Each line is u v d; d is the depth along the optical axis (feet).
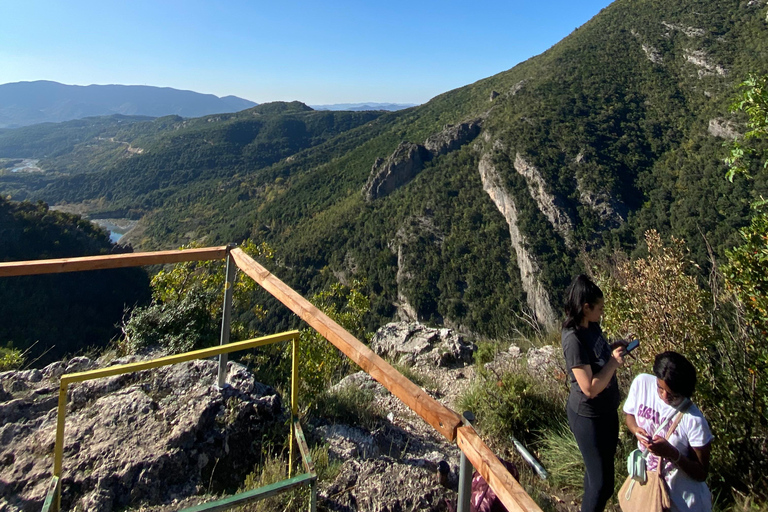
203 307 13.76
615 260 13.89
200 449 7.22
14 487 6.18
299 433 6.72
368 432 9.78
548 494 8.79
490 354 17.74
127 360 9.93
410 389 4.02
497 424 11.12
